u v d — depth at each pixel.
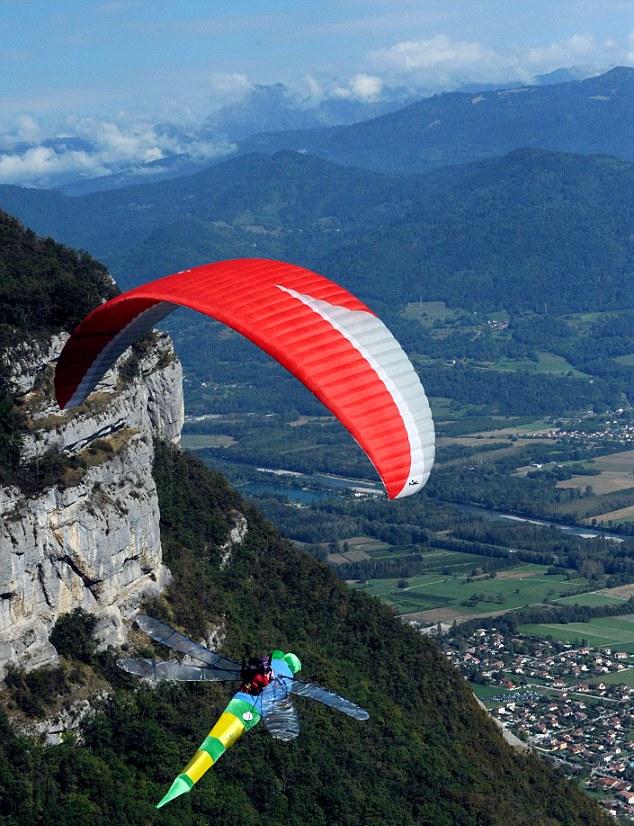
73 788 96.75
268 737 113.38
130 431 113.19
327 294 57.72
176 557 126.06
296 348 53.97
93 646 104.06
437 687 146.00
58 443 104.69
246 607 133.75
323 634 140.75
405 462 53.28
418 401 55.16
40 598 100.94
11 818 93.00
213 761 44.69
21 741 95.75
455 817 120.75
